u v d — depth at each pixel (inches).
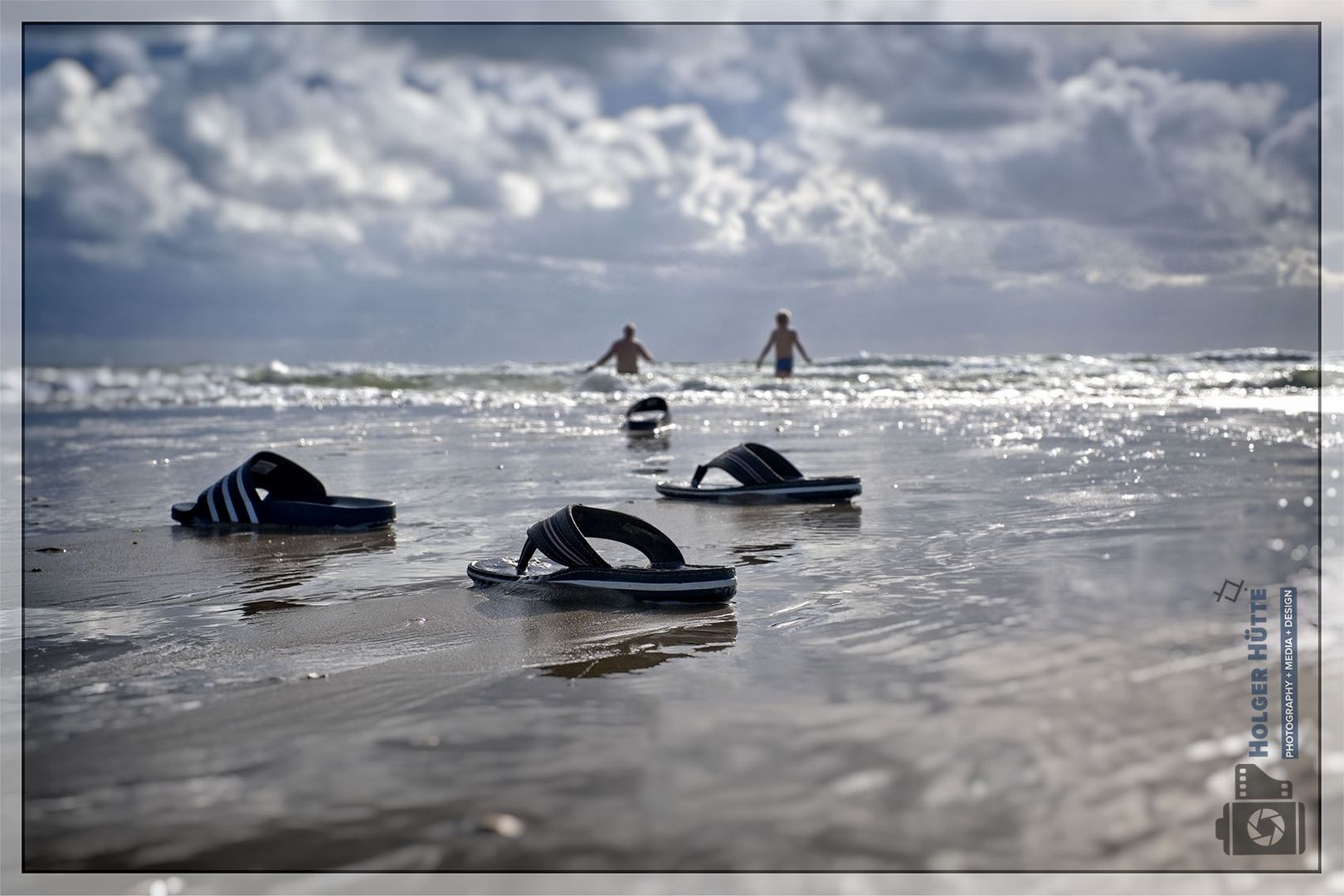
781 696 109.5
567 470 366.6
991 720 99.0
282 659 134.8
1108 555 181.9
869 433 486.6
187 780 92.2
